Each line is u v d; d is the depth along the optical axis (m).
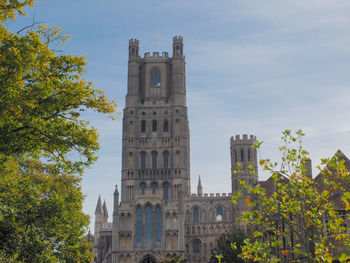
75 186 65.56
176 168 136.50
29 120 32.19
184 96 143.00
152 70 149.75
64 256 49.97
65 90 34.12
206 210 136.75
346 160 54.53
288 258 51.50
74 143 34.62
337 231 28.00
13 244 35.72
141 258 120.00
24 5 33.25
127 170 136.75
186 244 133.75
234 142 144.50
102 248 148.50
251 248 27.36
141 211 123.56
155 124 141.88
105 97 36.25
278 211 30.08
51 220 44.75
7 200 39.06
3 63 31.39
